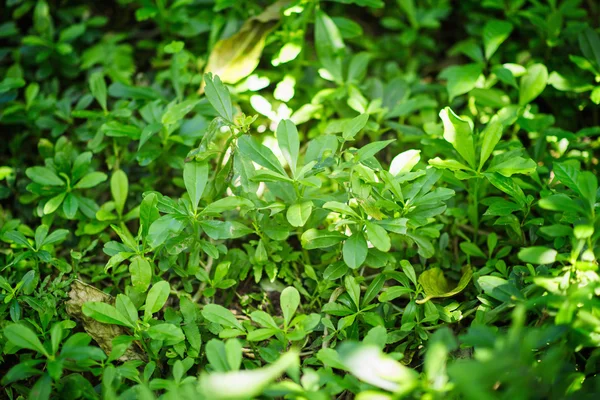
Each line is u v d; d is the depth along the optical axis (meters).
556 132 0.93
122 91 0.99
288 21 1.02
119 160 0.99
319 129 1.01
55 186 0.93
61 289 0.86
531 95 0.95
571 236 0.78
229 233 0.83
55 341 0.77
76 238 0.95
